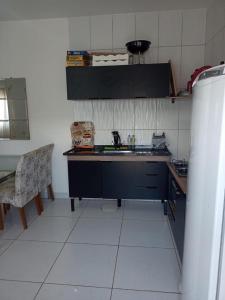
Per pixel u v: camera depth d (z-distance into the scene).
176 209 2.22
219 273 1.01
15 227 2.76
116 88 2.88
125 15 3.08
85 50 3.21
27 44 3.31
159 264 2.08
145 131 3.30
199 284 1.16
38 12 2.99
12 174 2.80
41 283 1.87
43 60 3.32
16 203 2.60
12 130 3.57
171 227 2.60
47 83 3.37
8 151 3.63
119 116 3.31
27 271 2.01
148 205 3.33
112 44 3.16
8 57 3.37
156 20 3.04
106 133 3.38
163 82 2.79
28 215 3.08
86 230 2.67
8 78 3.43
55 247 2.35
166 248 2.31
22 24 3.26
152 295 1.74
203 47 3.01
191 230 1.28
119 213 3.10
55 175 3.59
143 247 2.33
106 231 2.64
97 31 3.16
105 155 2.94
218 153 0.94
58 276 1.95
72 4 2.76
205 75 1.11
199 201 1.15
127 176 2.96
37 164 2.94
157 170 2.90
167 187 2.90
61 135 3.48
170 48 3.06
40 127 3.50
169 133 3.26
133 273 1.97
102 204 3.38
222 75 0.91
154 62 3.11
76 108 3.38
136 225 2.77
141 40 2.84
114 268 2.04
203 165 1.10
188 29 3.00
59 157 3.54
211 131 1.01
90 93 2.92
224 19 2.31
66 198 3.63
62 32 3.22
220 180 0.95
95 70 2.88
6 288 1.83
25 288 1.82
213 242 1.00
